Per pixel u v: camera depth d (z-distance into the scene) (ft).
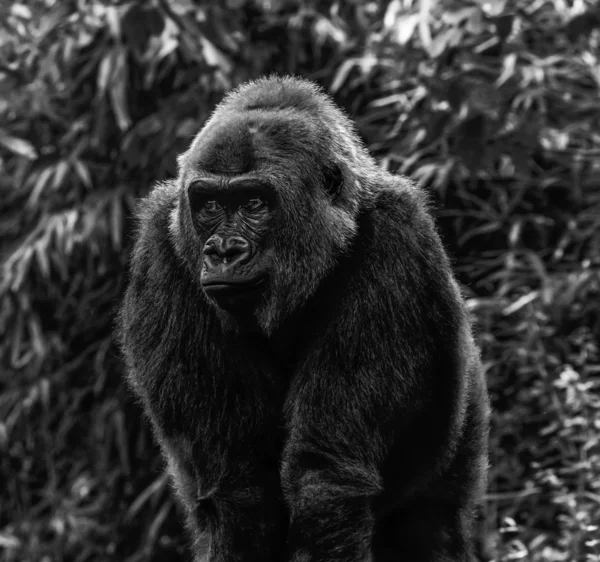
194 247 26.53
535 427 48.11
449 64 47.47
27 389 54.39
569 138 50.75
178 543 54.13
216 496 27.12
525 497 46.91
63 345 54.95
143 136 48.80
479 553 45.60
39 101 51.67
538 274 47.93
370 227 27.25
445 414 28.19
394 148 49.03
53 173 52.37
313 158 26.30
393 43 48.73
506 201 50.11
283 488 26.66
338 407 26.35
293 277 26.13
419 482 28.63
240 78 50.44
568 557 38.78
